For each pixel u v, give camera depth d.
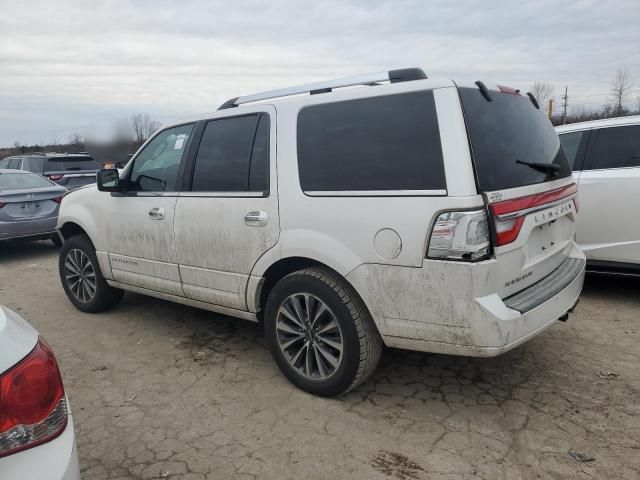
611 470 2.46
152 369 3.74
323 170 3.03
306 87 3.34
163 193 3.95
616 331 4.11
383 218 2.74
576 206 3.48
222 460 2.64
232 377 3.57
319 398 3.23
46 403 1.62
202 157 3.73
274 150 3.26
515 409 3.03
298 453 2.68
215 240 3.57
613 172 4.66
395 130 2.78
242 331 4.44
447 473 2.48
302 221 3.08
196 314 4.92
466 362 3.68
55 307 5.30
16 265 7.70
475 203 2.50
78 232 5.13
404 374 3.53
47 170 11.32
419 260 2.63
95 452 2.75
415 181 2.66
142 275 4.25
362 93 2.95
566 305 2.97
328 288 2.99
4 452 1.50
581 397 3.14
